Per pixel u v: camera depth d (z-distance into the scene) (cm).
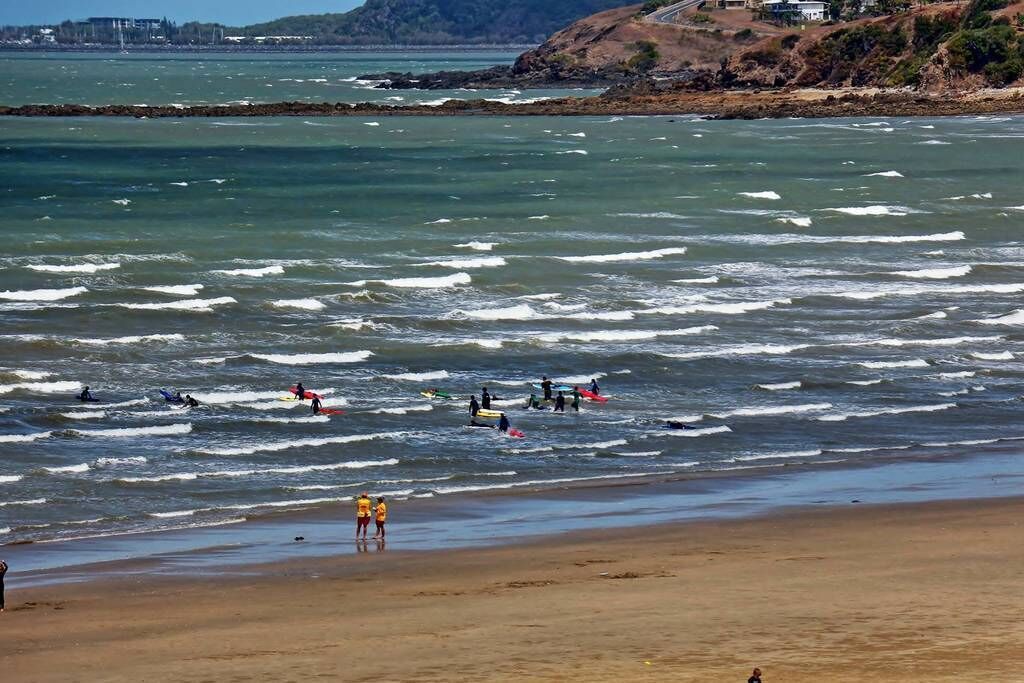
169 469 6191
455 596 4075
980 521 4972
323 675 3250
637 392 7806
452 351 8700
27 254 11812
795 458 6450
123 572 4559
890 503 5391
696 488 5828
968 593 3841
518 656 3356
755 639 3431
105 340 8625
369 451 6562
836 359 8588
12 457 6331
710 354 8644
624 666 3234
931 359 8581
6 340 8544
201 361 8300
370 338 9006
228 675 3281
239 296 10244
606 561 4509
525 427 7044
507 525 5203
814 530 4922
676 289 10756
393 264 11688
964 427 7056
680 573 4275
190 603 4097
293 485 5972
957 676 3072
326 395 7594
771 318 9762
